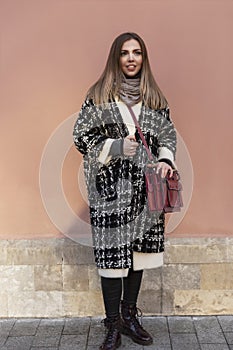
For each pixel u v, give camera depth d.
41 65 2.98
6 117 3.02
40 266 3.09
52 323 3.05
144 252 2.61
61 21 2.95
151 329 2.96
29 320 3.10
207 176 3.05
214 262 3.07
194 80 2.99
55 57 2.98
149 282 3.10
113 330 2.69
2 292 3.11
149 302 3.12
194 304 3.12
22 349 2.75
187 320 3.06
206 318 3.08
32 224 3.10
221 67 2.98
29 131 3.03
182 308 3.12
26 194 3.08
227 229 3.09
